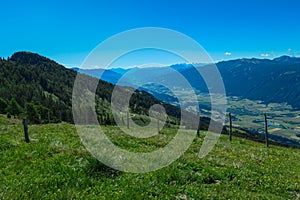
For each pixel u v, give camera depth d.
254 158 24.20
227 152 25.77
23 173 13.77
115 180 13.77
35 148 18.81
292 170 21.91
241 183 15.66
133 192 12.27
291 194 15.28
